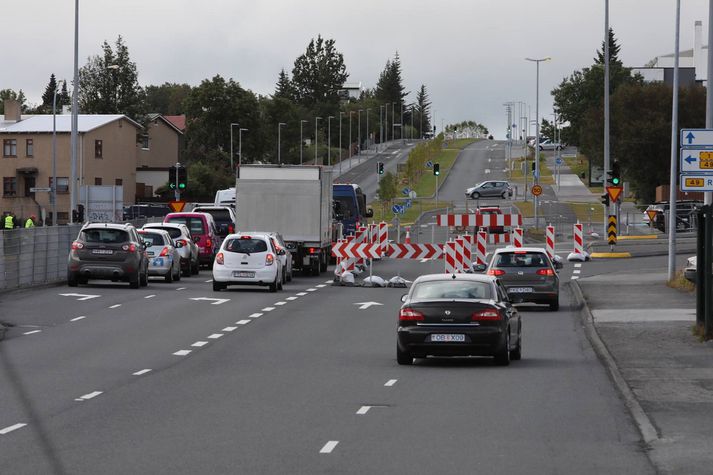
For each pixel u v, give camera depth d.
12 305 74.44
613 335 57.59
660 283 93.56
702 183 58.06
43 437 29.97
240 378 43.28
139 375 43.84
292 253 106.62
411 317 47.28
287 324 65.31
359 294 87.69
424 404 36.56
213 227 119.81
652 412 33.97
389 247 98.00
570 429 31.47
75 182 135.12
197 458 26.95
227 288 92.06
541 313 75.38
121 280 89.12
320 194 106.31
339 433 30.73
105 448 28.31
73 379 42.50
